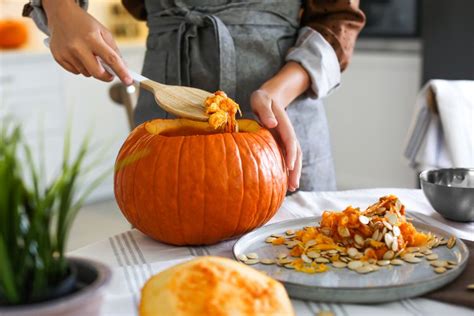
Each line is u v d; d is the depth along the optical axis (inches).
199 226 41.9
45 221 27.0
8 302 26.3
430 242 39.2
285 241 40.8
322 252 38.0
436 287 33.8
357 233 38.4
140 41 179.2
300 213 48.7
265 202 43.1
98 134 156.8
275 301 29.3
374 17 145.5
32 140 143.4
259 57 55.7
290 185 48.1
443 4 123.5
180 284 29.2
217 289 28.9
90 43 47.5
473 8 119.6
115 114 159.8
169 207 41.5
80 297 26.0
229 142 42.6
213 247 43.2
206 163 41.6
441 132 70.9
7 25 155.1
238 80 55.4
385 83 145.7
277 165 44.0
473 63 121.6
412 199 51.2
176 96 45.1
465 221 45.7
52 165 147.8
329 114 158.4
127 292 34.8
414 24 138.4
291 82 52.7
